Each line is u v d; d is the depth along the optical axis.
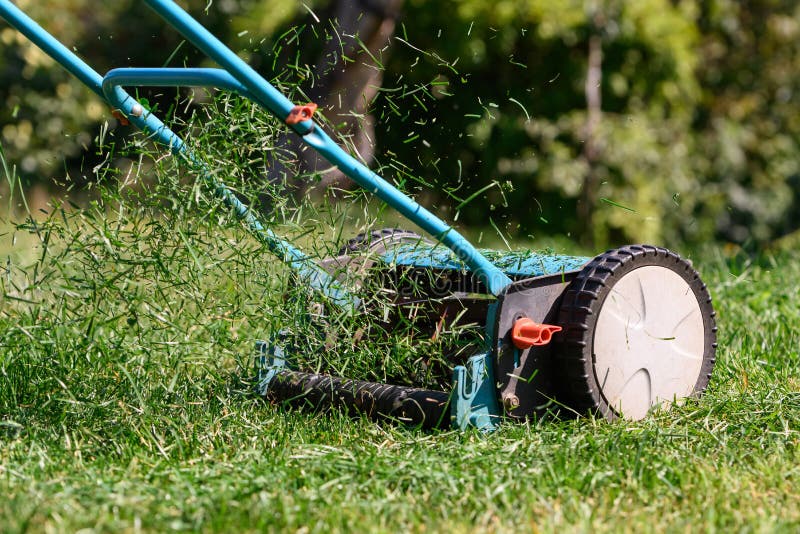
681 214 32.09
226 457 7.62
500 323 8.14
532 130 28.23
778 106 36.22
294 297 8.78
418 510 6.53
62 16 31.03
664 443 7.89
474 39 26.27
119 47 32.69
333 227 9.13
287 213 9.21
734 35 34.94
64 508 6.32
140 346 8.61
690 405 8.98
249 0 27.20
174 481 6.99
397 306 9.23
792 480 7.23
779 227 36.44
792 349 11.20
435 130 25.28
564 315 8.40
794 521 6.36
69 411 8.23
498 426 8.28
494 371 8.22
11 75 29.67
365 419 8.45
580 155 29.08
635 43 29.41
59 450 7.59
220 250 8.46
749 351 10.98
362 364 9.06
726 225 35.91
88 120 29.86
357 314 8.77
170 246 8.28
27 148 29.39
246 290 8.70
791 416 8.58
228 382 9.19
